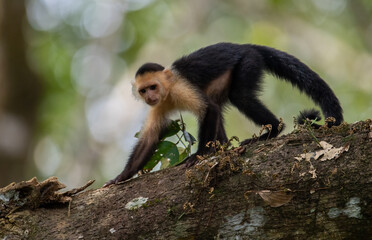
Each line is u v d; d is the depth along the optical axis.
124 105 25.84
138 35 29.48
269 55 12.08
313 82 11.45
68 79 27.64
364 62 27.83
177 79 11.39
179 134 12.08
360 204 5.91
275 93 25.52
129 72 27.38
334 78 27.56
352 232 5.96
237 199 6.47
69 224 6.93
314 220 6.08
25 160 21.61
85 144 26.16
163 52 28.94
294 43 29.33
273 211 6.25
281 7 29.94
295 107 25.28
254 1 30.05
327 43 28.91
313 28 29.55
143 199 6.93
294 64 11.78
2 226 6.86
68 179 25.64
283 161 6.48
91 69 28.14
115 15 29.20
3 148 20.81
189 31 29.70
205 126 10.81
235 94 11.63
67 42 28.59
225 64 11.65
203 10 29.97
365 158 6.05
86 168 25.52
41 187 7.13
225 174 6.64
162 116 11.10
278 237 6.20
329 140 6.45
